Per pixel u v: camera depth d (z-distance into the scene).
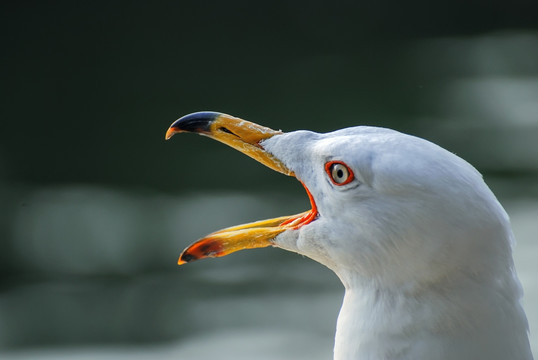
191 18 27.41
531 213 15.89
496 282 4.22
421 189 4.24
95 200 17.56
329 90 23.05
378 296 4.45
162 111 21.47
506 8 29.78
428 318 4.28
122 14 27.17
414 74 24.45
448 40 27.58
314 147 4.79
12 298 14.33
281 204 17.12
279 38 26.67
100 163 19.17
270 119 20.86
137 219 16.72
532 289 13.01
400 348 4.33
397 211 4.31
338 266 4.72
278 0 28.45
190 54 25.19
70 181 18.45
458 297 4.23
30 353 12.82
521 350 4.23
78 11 27.16
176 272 15.27
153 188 18.05
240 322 13.34
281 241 4.99
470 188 4.21
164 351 12.70
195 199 17.56
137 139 20.19
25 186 18.14
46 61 24.12
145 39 25.91
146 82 23.19
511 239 4.29
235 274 15.12
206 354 12.37
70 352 12.75
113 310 13.95
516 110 21.34
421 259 4.27
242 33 27.00
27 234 16.44
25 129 20.50
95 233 16.34
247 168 19.00
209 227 16.27
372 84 23.53
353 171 4.47
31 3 27.16
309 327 13.02
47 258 15.77
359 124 20.59
